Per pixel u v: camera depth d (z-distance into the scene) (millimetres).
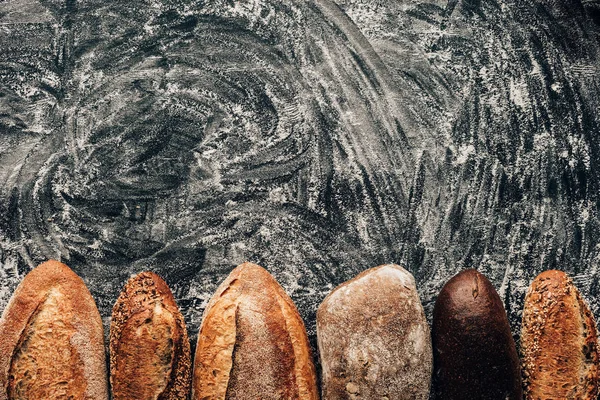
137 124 915
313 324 896
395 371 804
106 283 896
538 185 917
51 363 796
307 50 920
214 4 923
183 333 819
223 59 920
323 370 826
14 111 915
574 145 921
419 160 914
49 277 831
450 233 908
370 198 908
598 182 918
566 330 816
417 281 904
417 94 919
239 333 798
